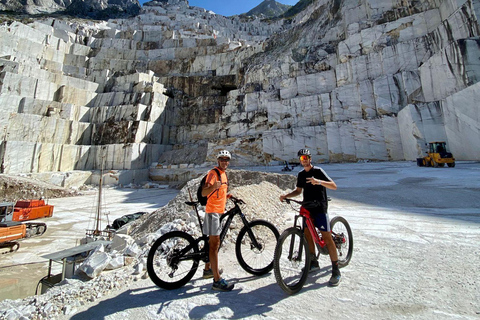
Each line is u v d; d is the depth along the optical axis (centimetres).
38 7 8981
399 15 2912
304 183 325
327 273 332
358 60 2870
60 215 1400
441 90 2184
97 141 3142
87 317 256
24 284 636
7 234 899
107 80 4003
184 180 2925
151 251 312
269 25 7112
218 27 6444
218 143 3191
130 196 2050
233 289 303
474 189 845
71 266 446
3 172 2281
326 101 2933
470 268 317
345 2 3388
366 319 232
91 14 9550
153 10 7150
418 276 307
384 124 2470
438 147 1720
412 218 579
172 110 3981
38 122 2723
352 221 591
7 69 2992
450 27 2300
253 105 3516
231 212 341
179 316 251
